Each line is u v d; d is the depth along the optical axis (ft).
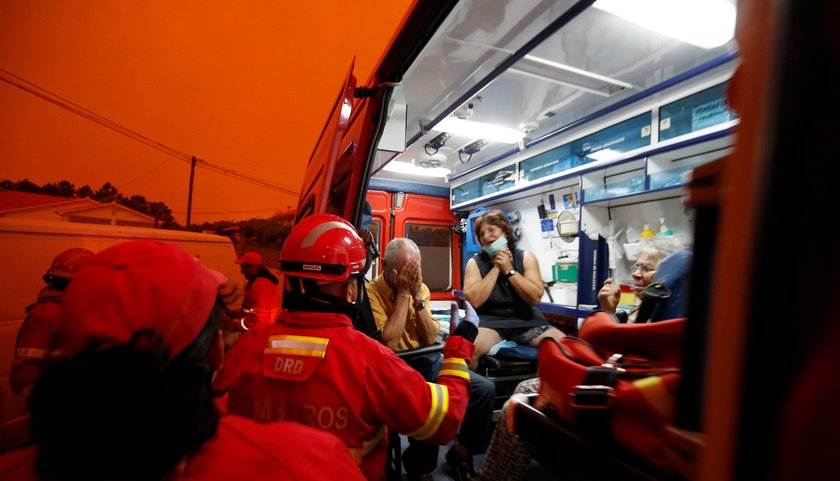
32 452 1.48
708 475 0.98
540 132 12.48
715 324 1.01
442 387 3.59
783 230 0.86
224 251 9.23
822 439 0.75
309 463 1.68
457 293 18.70
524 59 7.95
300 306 3.60
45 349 5.37
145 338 1.30
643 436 1.70
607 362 2.26
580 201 10.94
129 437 1.18
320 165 5.70
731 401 0.92
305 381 3.19
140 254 1.60
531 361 8.41
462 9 5.36
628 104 9.64
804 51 0.84
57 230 7.01
